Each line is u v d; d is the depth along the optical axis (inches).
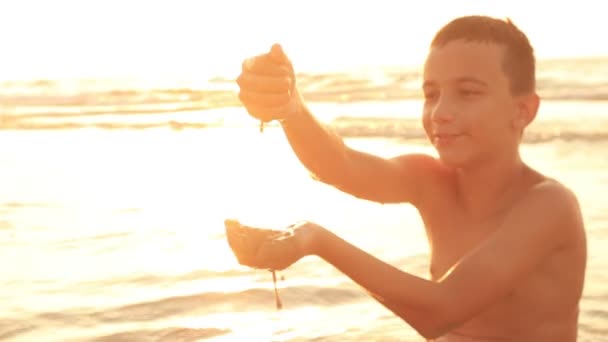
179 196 272.2
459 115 81.3
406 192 94.6
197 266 176.1
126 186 295.1
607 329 134.0
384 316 141.6
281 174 318.3
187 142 444.1
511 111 82.7
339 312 144.0
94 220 230.8
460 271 72.3
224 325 135.5
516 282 76.8
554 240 81.4
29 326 135.2
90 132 526.9
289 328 134.5
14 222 227.8
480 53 80.8
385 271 67.1
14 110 730.8
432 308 68.8
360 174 90.1
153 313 142.0
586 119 516.1
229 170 333.4
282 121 80.6
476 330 89.7
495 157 84.4
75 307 145.9
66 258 184.5
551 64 1119.0
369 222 223.9
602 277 165.6
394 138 458.9
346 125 522.0
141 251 190.5
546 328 86.6
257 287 158.9
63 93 893.2
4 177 322.7
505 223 80.4
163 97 813.2
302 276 168.9
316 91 892.6
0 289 158.2
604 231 206.8
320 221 225.6
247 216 232.4
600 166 325.7
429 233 95.8
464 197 91.4
